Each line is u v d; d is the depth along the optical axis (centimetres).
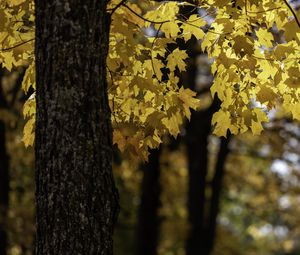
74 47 402
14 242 1384
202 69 1659
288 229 2091
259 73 511
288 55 499
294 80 491
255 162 2033
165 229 1889
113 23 504
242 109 520
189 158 1648
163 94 532
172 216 2022
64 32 402
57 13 403
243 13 504
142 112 530
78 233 400
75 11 403
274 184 2012
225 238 2117
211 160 2055
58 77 402
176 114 527
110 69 520
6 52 521
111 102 534
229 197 2162
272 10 503
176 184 2002
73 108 401
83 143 402
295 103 518
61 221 400
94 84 408
